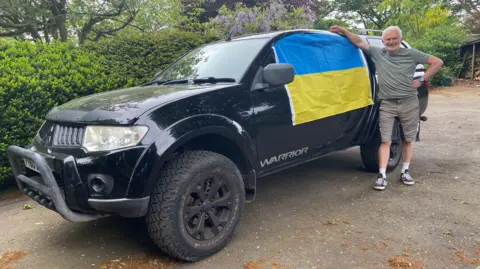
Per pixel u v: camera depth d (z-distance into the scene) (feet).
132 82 21.90
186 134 9.52
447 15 69.41
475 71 63.26
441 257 9.77
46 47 21.57
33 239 11.78
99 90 19.69
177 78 13.52
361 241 10.68
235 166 10.61
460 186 14.64
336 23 85.40
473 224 11.48
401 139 16.14
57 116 10.38
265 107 11.54
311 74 13.10
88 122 9.45
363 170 17.29
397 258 9.71
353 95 14.57
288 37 13.08
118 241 11.37
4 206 15.26
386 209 12.76
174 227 9.32
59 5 37.52
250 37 13.71
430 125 27.40
